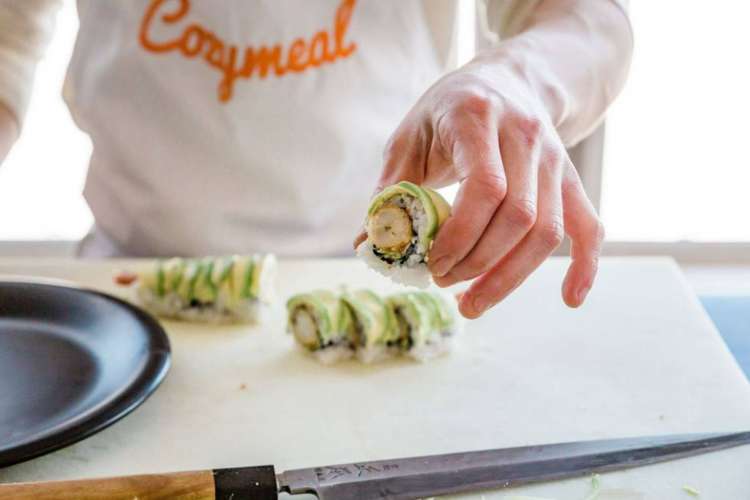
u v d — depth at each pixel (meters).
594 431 0.62
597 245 0.53
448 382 0.68
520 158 0.50
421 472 0.55
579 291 0.53
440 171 0.55
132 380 0.63
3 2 0.82
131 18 0.84
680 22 1.34
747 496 0.55
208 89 0.84
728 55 1.35
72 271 0.85
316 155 0.86
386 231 0.53
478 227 0.47
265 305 0.77
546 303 0.80
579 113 0.72
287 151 0.86
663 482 0.56
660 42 1.35
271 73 0.84
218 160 0.86
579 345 0.73
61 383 0.65
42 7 0.85
